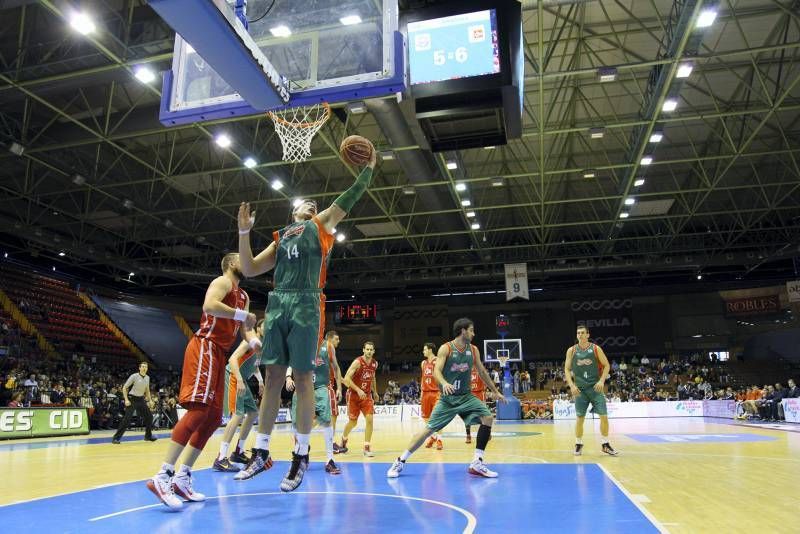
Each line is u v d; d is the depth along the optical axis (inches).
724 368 1185.4
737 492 157.9
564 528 114.0
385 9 204.7
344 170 817.5
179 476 145.5
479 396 416.8
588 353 288.2
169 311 1360.7
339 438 467.8
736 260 1087.6
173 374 1168.2
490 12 330.3
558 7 508.4
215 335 151.6
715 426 570.3
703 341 1275.8
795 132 732.7
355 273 1234.0
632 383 1156.5
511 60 323.6
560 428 588.4
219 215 975.0
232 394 241.9
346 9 206.4
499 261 1178.6
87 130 619.2
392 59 198.7
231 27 159.6
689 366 1194.6
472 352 211.0
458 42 331.0
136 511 135.1
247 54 170.7
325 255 140.3
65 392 731.4
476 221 931.3
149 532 112.2
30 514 132.7
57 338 1017.5
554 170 810.2
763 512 129.0
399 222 981.8
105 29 454.3
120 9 491.5
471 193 853.8
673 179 845.2
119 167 772.6
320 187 865.5
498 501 146.3
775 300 1233.4
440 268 1219.9
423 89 330.0
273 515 128.5
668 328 1298.0
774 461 239.6
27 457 302.8
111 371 1026.1
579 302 1344.7
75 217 841.5
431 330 1396.4
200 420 145.1
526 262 1163.3
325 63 202.7
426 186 766.5
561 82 617.3
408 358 1389.0
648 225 1083.3
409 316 1412.4
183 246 1046.4
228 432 225.6
